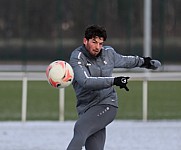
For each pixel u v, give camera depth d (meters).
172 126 34.97
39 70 76.88
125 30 79.00
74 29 80.06
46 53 79.44
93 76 17.12
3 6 81.25
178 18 78.25
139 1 79.19
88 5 80.44
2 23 80.81
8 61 79.81
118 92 53.97
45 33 80.12
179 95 53.34
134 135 31.31
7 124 35.94
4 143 28.67
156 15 78.50
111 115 17.39
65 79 17.00
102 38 16.89
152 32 78.06
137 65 18.03
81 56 17.05
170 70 76.25
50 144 28.31
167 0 78.50
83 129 17.05
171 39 77.81
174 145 28.09
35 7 80.94
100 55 17.31
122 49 78.94
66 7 80.38
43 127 34.34
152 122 36.84
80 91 17.33
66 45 79.75
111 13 79.75
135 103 47.59
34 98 52.09
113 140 29.62
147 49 58.28
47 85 61.97
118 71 66.94
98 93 17.23
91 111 17.23
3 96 53.59
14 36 80.25
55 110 44.22
